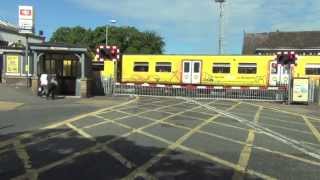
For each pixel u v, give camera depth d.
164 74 39.31
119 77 40.19
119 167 10.45
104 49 39.00
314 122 21.44
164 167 10.54
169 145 13.47
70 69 34.69
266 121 20.91
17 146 12.88
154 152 12.31
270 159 11.79
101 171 10.05
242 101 35.06
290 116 24.08
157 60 39.44
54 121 18.41
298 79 34.25
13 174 9.70
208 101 33.56
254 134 16.31
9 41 59.53
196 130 16.89
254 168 10.67
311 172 10.41
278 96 36.28
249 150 13.02
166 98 35.47
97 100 30.78
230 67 38.34
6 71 41.84
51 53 34.16
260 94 36.72
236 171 10.33
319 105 33.50
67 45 33.34
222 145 13.73
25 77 40.38
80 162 10.92
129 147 12.98
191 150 12.75
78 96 33.62
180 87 38.44
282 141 14.88
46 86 30.92
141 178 9.52
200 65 38.75
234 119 21.08
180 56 39.06
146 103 29.28
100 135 15.05
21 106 24.75
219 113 23.81
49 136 14.66
